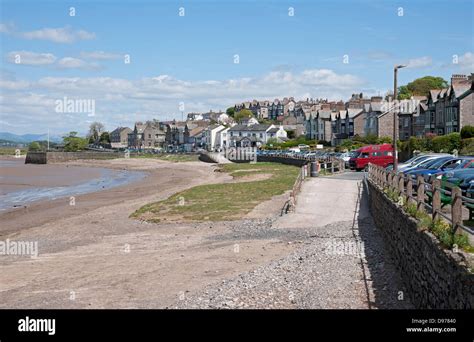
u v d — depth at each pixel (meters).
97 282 15.42
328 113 116.06
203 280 14.99
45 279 16.03
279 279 14.22
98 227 26.16
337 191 32.53
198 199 33.84
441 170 23.61
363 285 13.18
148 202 36.28
